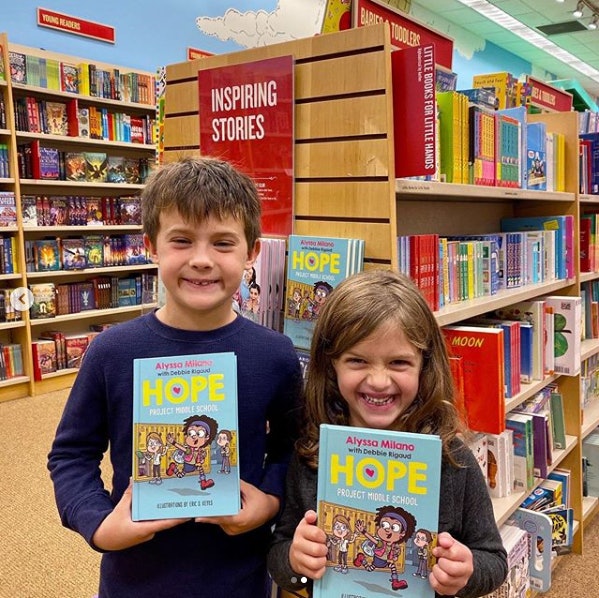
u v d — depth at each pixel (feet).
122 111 17.34
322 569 3.37
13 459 11.13
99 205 16.48
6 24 15.11
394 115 4.53
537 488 7.78
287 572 3.60
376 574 3.34
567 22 29.66
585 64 39.58
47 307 15.46
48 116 15.15
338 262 4.53
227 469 3.29
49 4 15.89
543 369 7.47
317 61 4.78
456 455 3.72
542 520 6.96
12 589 7.39
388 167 4.46
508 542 6.29
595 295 10.37
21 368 15.19
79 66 15.66
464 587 3.51
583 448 9.53
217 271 3.37
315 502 3.72
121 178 16.96
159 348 3.52
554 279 8.20
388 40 4.39
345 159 4.69
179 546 3.56
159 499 3.25
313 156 4.88
